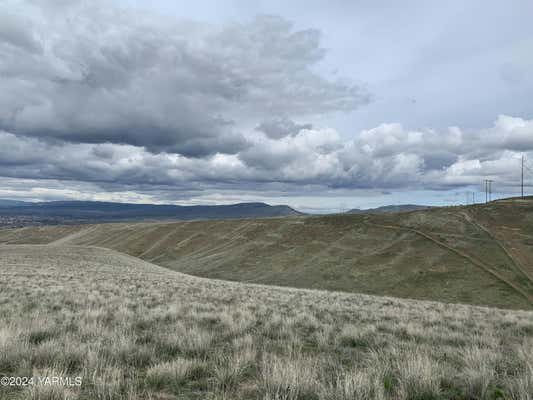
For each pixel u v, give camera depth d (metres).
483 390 4.72
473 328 10.81
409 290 59.38
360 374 4.79
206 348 6.61
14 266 31.17
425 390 4.72
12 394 4.29
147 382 4.88
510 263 60.47
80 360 5.62
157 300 14.44
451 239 77.12
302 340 8.41
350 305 16.84
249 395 4.60
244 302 15.50
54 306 11.58
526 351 6.74
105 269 36.75
